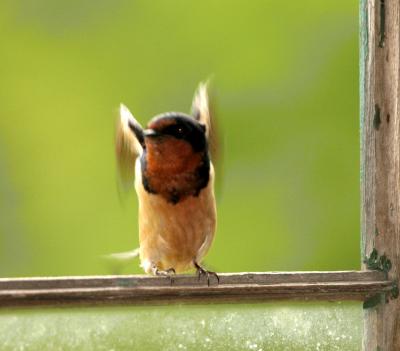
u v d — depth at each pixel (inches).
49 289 283.3
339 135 551.2
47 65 576.7
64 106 575.8
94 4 572.7
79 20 575.8
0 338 277.4
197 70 560.4
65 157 573.9
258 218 557.3
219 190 357.4
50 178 572.7
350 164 552.7
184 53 564.1
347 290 319.3
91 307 288.0
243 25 559.5
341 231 552.1
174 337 298.7
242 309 307.1
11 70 577.0
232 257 557.0
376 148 335.0
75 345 285.1
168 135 334.3
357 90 548.7
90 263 564.7
